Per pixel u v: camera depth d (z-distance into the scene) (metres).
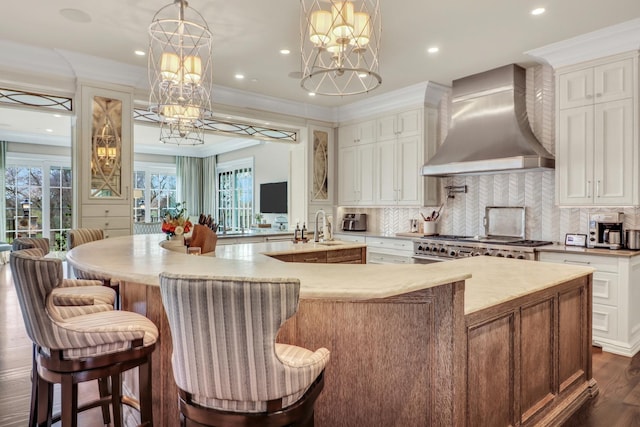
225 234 5.47
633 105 3.45
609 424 2.27
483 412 1.73
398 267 1.78
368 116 5.90
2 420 2.26
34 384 1.93
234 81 4.86
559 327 2.33
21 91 3.98
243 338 1.15
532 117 4.42
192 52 3.91
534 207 4.43
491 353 1.79
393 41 3.69
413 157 5.29
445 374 1.56
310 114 6.11
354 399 1.70
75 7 3.06
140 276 1.60
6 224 8.09
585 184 3.74
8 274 6.59
